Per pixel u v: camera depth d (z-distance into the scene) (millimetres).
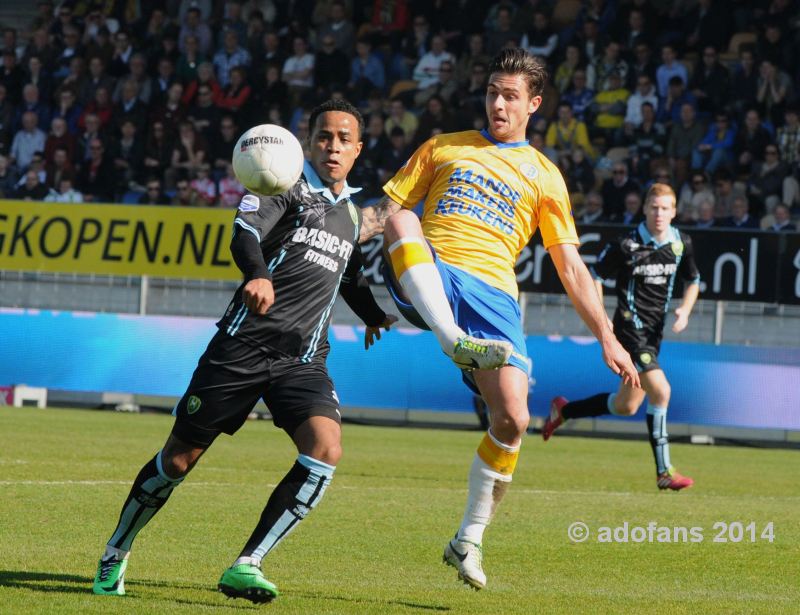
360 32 73562
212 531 21172
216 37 73938
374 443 43594
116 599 14906
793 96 64438
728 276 52062
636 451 45312
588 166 63031
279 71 70688
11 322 56688
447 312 16031
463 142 17922
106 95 71312
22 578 16141
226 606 14680
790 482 34500
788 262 51688
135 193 68875
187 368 54875
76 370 55938
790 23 65875
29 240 58656
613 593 16875
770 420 50375
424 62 70125
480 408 52188
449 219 17375
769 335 52094
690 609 15656
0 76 75062
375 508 25047
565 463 38406
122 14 78438
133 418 50500
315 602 15219
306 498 14781
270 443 41062
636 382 16672
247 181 15062
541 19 68875
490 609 15289
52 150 69438
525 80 17609
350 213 16047
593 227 53094
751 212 60531
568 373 52031
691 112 63438
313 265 15586
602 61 66750
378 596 16016
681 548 21297
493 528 22953
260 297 14242
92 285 58000
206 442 15547
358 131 15938
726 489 31766
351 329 53656
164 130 69000
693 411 50781
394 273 16766
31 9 87188
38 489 25484
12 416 48219
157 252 57344
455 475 32719
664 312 33062
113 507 23359
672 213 33000
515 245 17422
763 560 20219
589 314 16938
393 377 53062
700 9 68250
